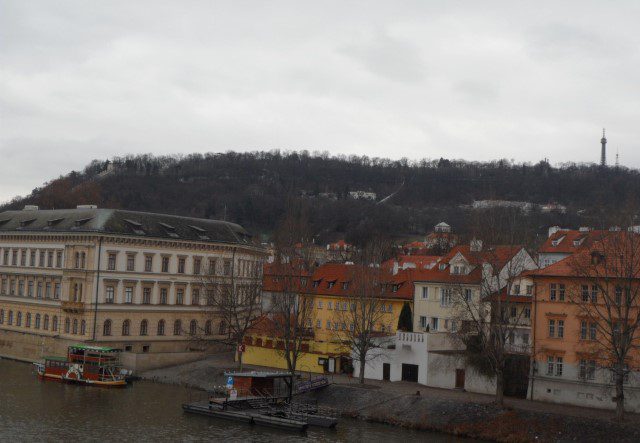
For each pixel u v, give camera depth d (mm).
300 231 160750
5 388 103562
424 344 101125
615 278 78562
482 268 88500
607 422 73938
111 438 77875
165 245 132750
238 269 143875
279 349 114312
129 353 118500
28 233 136500
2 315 142000
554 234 143000
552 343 87438
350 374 110188
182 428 83062
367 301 109000
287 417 86500
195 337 133625
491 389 92812
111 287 126000
